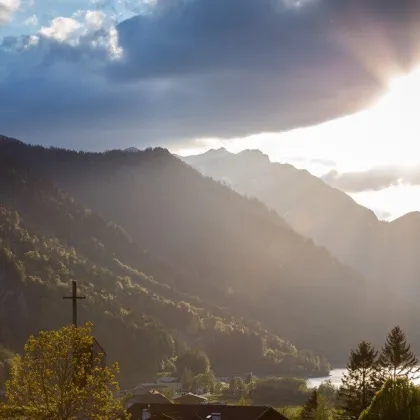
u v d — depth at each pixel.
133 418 99.06
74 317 65.31
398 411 46.25
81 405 54.03
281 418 100.25
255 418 99.00
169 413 100.19
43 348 54.66
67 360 54.66
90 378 54.31
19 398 53.66
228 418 99.38
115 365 55.84
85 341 55.50
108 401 54.81
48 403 53.75
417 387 47.62
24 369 54.41
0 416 52.75
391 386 47.75
